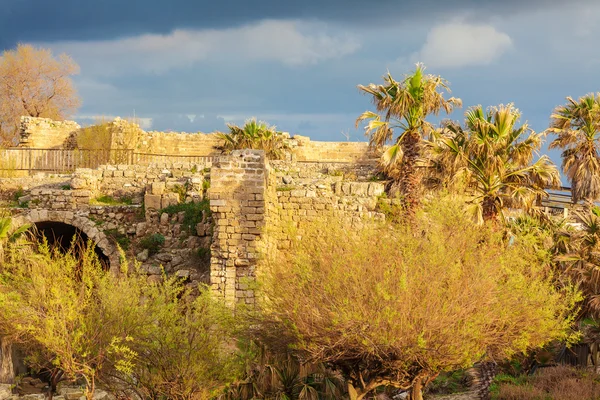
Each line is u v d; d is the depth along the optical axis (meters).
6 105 86.31
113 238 43.34
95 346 29.81
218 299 34.44
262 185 39.19
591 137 57.53
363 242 30.88
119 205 45.31
